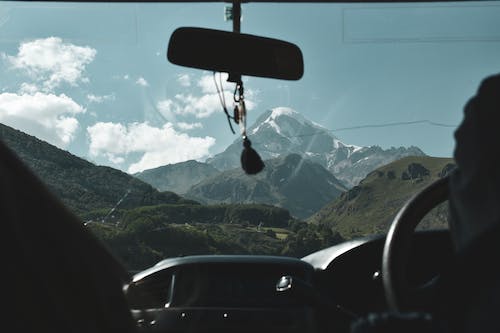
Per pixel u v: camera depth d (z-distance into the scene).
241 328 3.23
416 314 0.94
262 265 3.58
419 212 1.51
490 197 1.01
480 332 0.97
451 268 1.02
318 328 2.90
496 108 1.02
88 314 0.99
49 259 0.97
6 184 0.94
